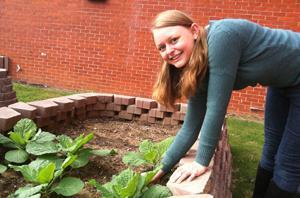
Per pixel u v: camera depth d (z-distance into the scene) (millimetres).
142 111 3840
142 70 7012
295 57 2064
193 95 2014
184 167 1969
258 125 5809
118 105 3846
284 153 2225
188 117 2164
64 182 2121
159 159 2475
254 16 6176
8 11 7871
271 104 2555
